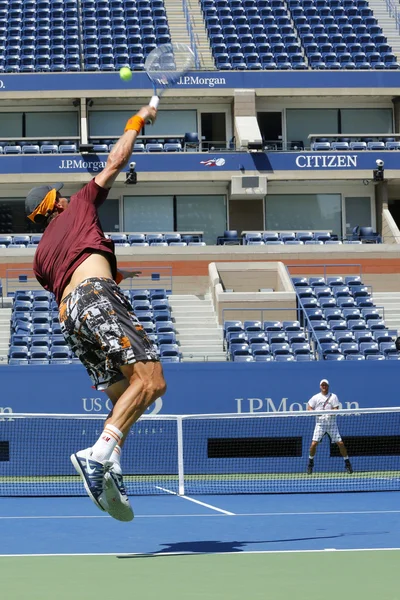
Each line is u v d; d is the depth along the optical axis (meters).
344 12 40.25
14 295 25.72
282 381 18.75
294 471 18.30
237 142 32.78
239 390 18.69
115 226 32.56
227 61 35.94
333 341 22.12
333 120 34.78
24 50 36.78
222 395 18.66
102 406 18.58
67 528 9.31
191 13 40.09
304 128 34.72
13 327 23.09
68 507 12.12
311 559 6.73
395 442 18.75
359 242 30.17
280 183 32.69
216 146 34.25
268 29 38.47
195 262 27.14
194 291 27.03
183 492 14.54
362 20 39.72
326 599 5.14
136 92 33.19
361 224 33.22
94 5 40.31
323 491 14.58
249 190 31.17
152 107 6.36
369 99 34.56
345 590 5.46
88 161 31.08
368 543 7.70
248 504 12.42
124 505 5.79
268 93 33.41
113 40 37.72
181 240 30.03
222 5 40.19
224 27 38.22
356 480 16.73
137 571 6.23
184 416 14.88
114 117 34.19
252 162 31.41
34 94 32.91
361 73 33.75
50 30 38.44
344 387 18.75
